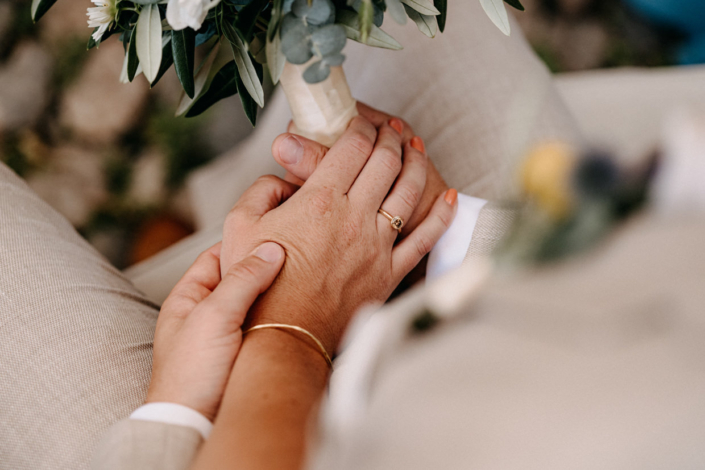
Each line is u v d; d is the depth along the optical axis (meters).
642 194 0.17
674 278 0.17
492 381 0.19
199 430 0.38
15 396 0.49
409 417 0.20
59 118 1.65
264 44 0.49
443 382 0.20
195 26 0.36
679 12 1.52
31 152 1.61
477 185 0.71
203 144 1.69
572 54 1.81
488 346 0.20
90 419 0.47
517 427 0.19
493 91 0.77
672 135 0.18
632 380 0.18
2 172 0.70
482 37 0.85
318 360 0.42
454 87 0.80
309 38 0.39
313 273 0.48
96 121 1.66
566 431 0.18
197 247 0.94
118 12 0.43
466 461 0.19
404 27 0.89
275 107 1.15
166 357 0.42
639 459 0.18
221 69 0.52
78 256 0.64
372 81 0.90
